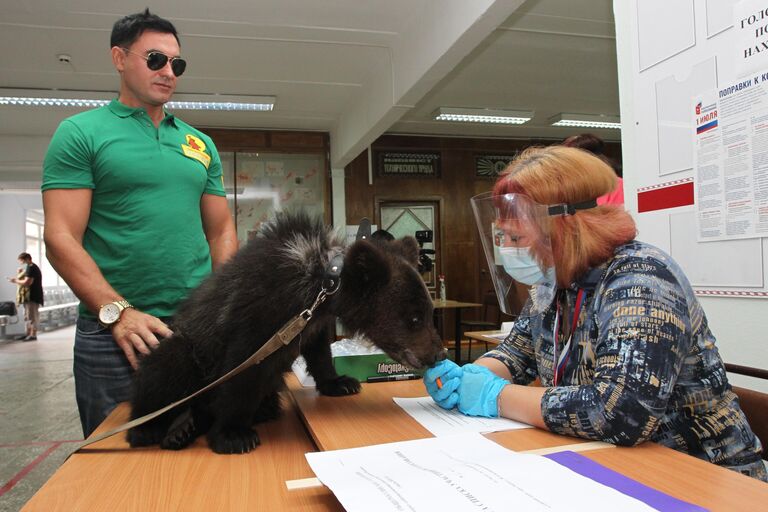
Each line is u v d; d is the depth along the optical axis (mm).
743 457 1294
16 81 6828
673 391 1311
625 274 1267
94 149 1919
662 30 2008
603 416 1124
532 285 1533
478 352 8859
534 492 844
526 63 6820
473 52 6453
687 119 1911
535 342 1629
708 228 1856
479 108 8742
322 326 1593
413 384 1882
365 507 792
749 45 1664
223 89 7387
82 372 1982
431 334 1619
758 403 1464
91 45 5863
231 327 1370
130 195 1989
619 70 2270
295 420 1564
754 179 1688
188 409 1417
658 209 2066
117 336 1646
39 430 4918
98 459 1211
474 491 849
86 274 1766
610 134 10664
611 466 1013
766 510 815
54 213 1859
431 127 9836
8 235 16562
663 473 973
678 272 1285
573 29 5902
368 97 7145
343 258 1472
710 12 1797
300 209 1715
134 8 5152
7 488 3611
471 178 10500
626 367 1145
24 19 5285
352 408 1524
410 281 1612
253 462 1171
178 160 2094
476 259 10469
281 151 9438
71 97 7156
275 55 6309
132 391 1479
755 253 1708
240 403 1307
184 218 2094
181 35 5746
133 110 2039
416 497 828
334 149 9289
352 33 5812
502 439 1191
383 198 10133
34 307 13203
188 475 1086
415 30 5402
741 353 1793
